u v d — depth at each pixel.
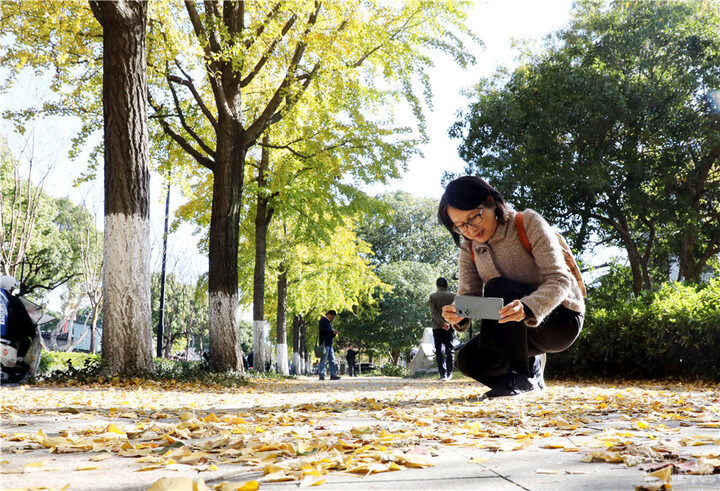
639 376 10.73
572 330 4.37
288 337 49.91
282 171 16.75
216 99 12.66
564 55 21.38
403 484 1.76
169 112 14.64
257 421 3.80
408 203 61.78
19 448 2.64
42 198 35.00
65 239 39.19
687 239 21.08
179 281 38.94
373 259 60.12
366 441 2.56
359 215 17.69
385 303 48.72
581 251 21.64
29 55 12.24
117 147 9.02
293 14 12.25
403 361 63.84
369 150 16.02
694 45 20.23
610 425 3.20
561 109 20.16
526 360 4.51
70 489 1.78
